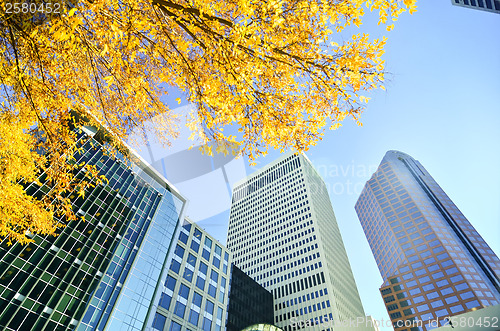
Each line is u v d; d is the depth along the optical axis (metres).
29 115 7.05
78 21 5.13
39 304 26.64
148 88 6.99
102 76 7.08
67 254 30.92
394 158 170.00
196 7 5.43
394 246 129.25
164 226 44.44
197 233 50.62
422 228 124.19
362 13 5.82
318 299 78.69
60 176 8.58
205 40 5.82
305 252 92.50
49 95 6.93
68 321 27.72
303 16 6.00
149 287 36.25
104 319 30.03
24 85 6.39
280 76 6.61
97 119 8.20
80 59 6.77
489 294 93.50
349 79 6.25
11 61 6.21
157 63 6.88
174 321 36.47
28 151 7.83
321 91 6.62
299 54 6.16
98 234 35.00
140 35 5.85
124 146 9.02
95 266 32.72
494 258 111.62
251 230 117.31
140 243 39.09
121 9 5.43
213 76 6.37
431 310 97.69
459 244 115.25
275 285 90.62
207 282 45.34
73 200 34.09
